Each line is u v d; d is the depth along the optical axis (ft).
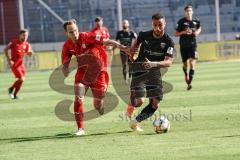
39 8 487.61
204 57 411.95
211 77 263.08
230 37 485.15
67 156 100.27
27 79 310.86
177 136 114.73
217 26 476.54
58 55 403.54
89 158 97.66
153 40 122.83
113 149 104.58
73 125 137.69
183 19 210.18
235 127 122.52
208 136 113.09
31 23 487.20
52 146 110.73
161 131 119.14
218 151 98.58
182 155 96.78
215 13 488.44
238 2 503.20
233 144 104.01
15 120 151.23
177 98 182.09
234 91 197.16
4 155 103.65
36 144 113.70
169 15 495.41
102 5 490.90
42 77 321.93
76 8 491.31
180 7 496.64
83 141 114.52
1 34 490.90
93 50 127.75
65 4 490.49
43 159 98.68
